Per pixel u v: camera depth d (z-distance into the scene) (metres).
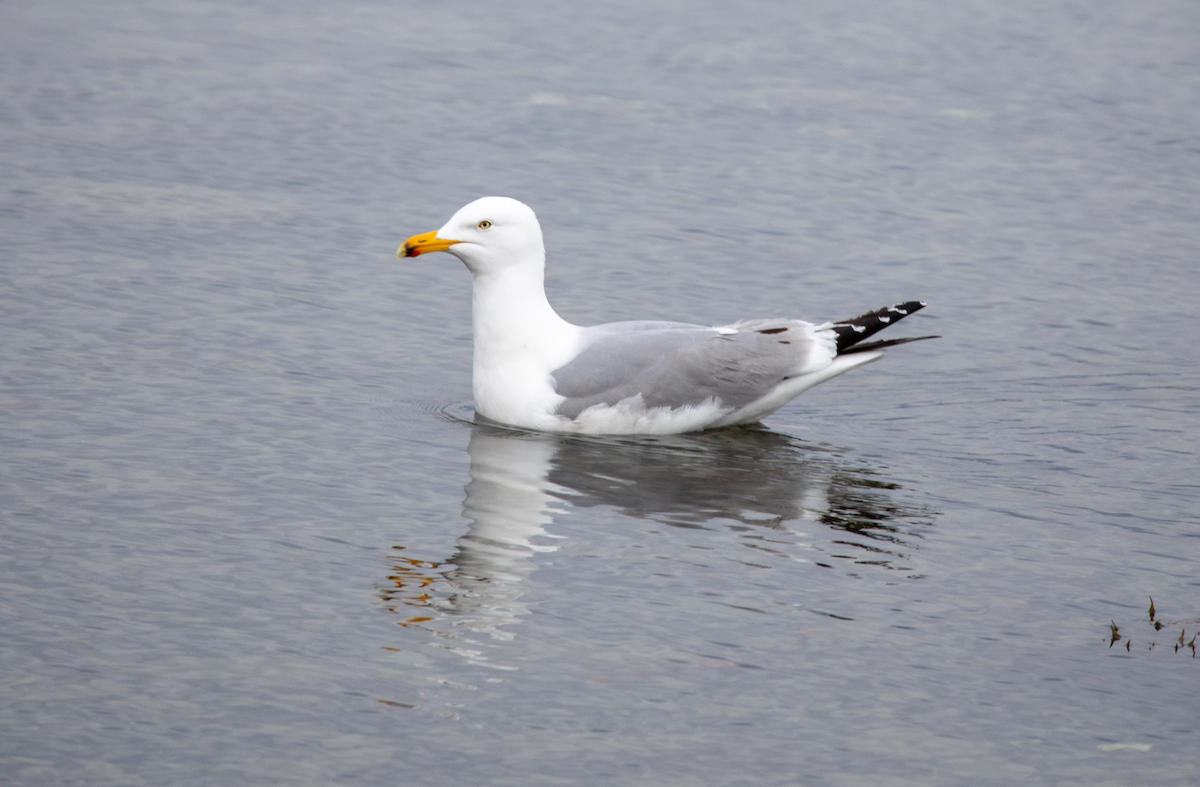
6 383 13.55
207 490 11.58
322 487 11.81
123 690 8.79
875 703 9.02
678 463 12.95
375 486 11.93
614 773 8.22
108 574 10.12
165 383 13.88
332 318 16.09
